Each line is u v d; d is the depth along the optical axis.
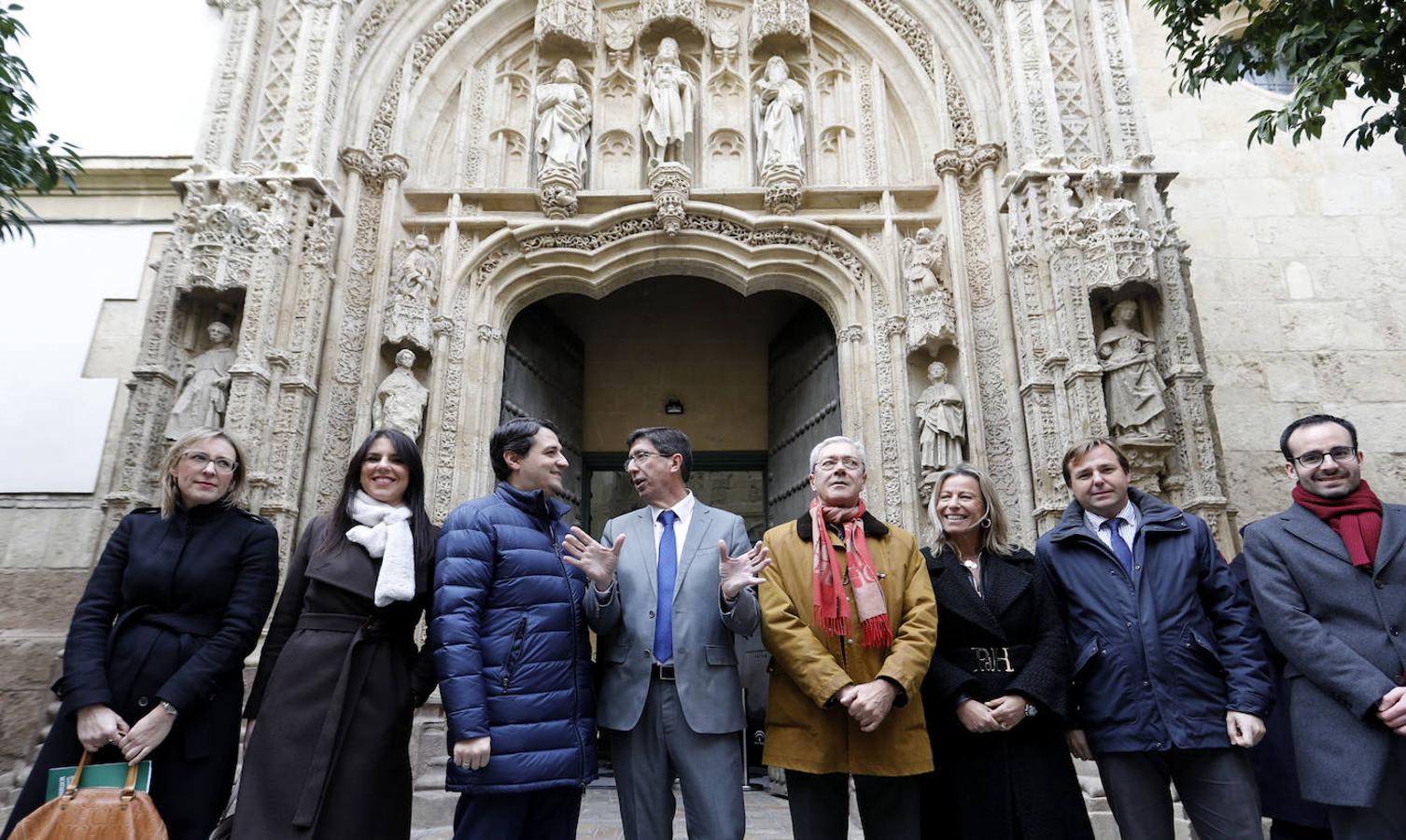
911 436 7.62
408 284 7.93
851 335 8.18
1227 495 6.78
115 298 8.66
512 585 3.09
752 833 5.45
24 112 5.61
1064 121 7.80
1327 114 9.48
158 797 2.89
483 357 8.12
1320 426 3.21
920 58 8.99
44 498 8.02
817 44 9.45
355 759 2.85
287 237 7.33
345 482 3.32
